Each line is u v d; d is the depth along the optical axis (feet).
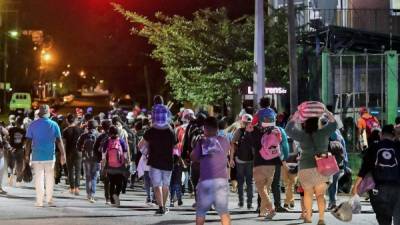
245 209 52.39
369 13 105.09
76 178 66.23
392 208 34.14
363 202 58.08
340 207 38.22
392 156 33.94
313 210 51.98
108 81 220.02
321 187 41.50
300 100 89.35
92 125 60.54
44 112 52.54
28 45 297.33
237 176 53.06
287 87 88.69
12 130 70.28
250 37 89.40
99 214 47.78
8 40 281.95
